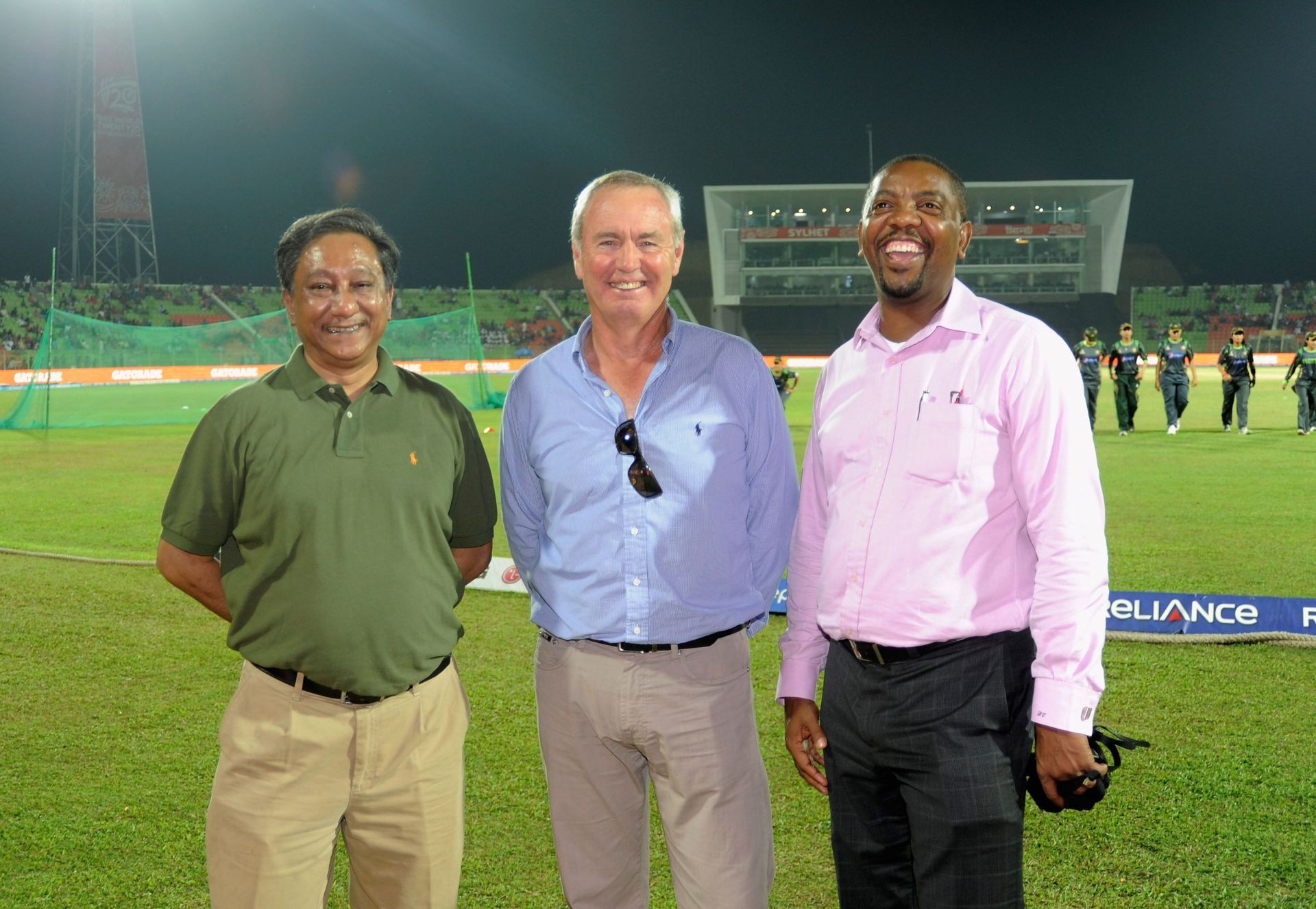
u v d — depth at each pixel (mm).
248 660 2076
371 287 2025
